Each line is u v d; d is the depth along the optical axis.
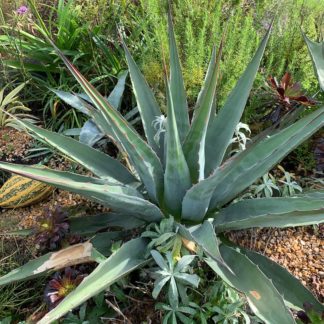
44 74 2.50
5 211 1.96
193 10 2.13
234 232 1.69
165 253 1.42
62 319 1.47
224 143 1.51
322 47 1.82
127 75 2.29
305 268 1.59
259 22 2.18
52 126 2.27
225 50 1.98
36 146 2.16
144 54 2.13
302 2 2.14
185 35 2.06
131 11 2.52
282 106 1.83
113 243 1.56
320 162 1.75
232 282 1.32
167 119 1.22
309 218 1.34
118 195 1.35
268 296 1.23
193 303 1.41
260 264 1.48
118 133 1.37
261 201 1.48
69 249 1.46
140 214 1.49
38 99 2.35
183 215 1.50
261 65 2.12
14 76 2.42
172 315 1.40
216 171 1.23
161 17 2.13
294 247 1.65
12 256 1.77
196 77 1.90
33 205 1.96
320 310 1.34
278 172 1.88
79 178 1.49
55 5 2.73
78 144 1.56
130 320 1.50
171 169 1.37
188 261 1.36
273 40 2.07
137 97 1.56
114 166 1.61
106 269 1.30
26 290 1.63
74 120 2.27
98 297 1.50
